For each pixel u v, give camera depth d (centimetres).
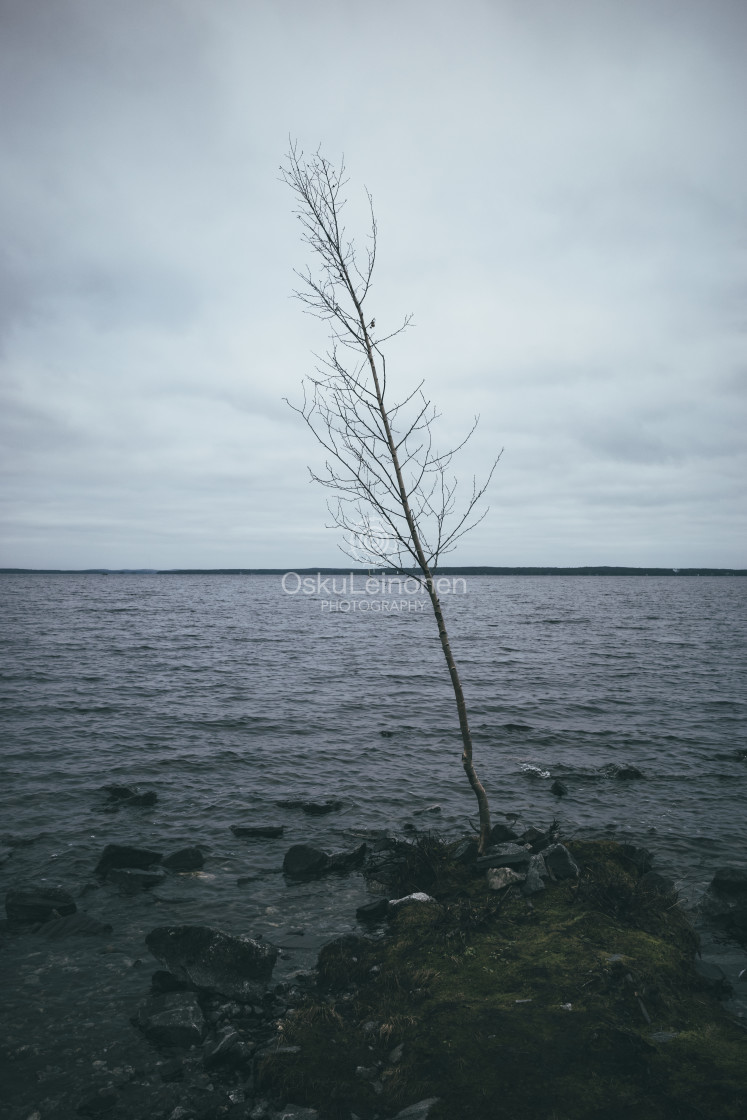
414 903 896
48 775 1576
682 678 3167
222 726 2114
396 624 6694
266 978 732
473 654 4072
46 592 15275
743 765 1750
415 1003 663
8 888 992
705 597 15538
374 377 941
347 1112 523
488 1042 578
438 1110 505
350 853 1109
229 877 1049
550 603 11812
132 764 1684
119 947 821
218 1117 525
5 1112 532
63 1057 605
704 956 801
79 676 3011
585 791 1524
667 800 1461
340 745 1916
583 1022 598
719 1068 542
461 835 1233
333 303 941
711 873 1067
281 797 1463
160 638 4909
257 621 7025
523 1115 493
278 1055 588
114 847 1073
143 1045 624
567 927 783
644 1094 510
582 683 3000
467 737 1009
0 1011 679
